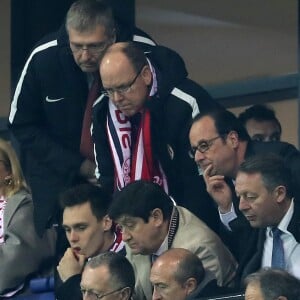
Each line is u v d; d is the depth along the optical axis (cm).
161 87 3291
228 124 3184
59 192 3516
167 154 3319
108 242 3319
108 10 3350
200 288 3103
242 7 3812
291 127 3694
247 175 3069
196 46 3872
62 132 3528
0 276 3503
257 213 3072
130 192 3147
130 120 3347
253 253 3139
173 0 3909
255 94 3769
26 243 3519
